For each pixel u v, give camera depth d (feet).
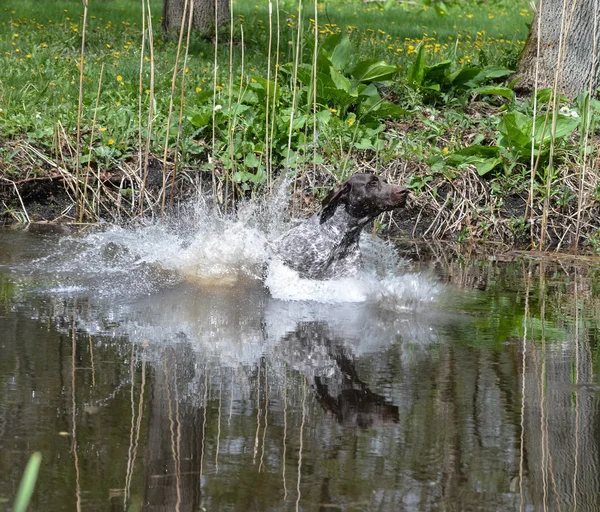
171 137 44.27
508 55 60.13
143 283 29.60
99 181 42.11
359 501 14.01
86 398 18.30
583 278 33.99
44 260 32.42
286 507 13.70
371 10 104.53
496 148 44.57
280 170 43.96
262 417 17.62
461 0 115.34
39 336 22.82
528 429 17.30
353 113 47.26
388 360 21.86
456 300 29.27
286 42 66.33
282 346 22.86
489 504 14.03
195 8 71.00
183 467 15.14
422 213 42.78
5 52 56.85
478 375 20.75
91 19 74.69
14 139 44.19
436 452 16.05
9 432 16.34
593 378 20.71
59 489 14.16
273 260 30.91
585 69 51.98
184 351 22.07
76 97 48.67
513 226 42.16
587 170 44.42
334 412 17.98
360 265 31.94
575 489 14.61
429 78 51.98
